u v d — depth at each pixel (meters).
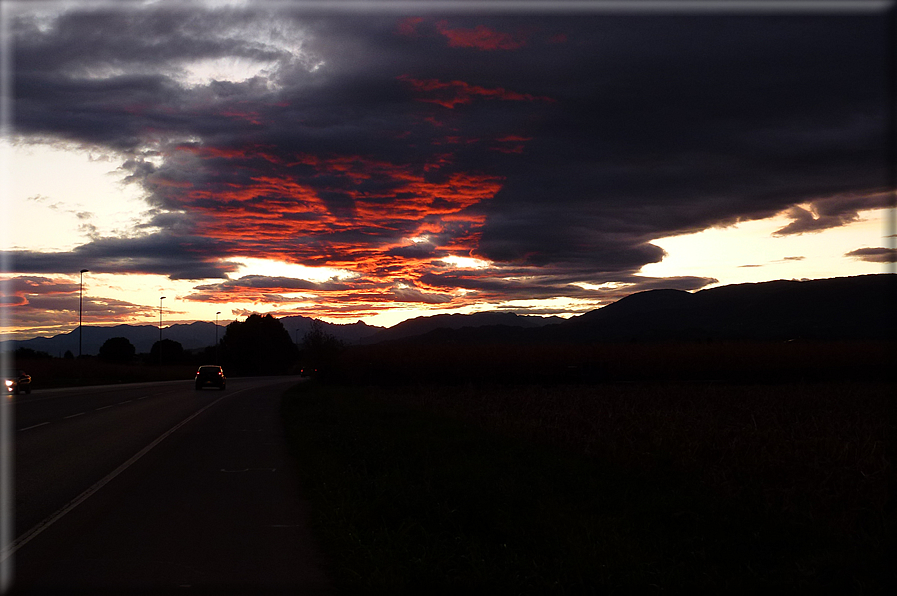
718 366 45.75
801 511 8.91
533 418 19.20
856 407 22.84
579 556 7.16
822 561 7.21
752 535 8.23
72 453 14.97
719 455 12.37
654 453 12.34
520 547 7.67
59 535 8.02
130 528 8.37
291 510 9.39
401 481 10.66
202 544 7.69
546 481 10.83
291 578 6.57
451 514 8.76
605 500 9.88
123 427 20.72
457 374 46.78
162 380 74.31
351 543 7.41
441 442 15.35
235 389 50.28
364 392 38.50
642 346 49.28
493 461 12.91
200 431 19.67
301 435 17.33
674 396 28.56
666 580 6.69
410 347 49.31
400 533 7.84
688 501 9.48
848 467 9.94
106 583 6.38
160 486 11.11
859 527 8.27
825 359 44.91
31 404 31.27
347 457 13.34
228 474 12.30
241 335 122.19
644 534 8.32
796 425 15.77
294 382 71.81
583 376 44.44
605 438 14.33
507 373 46.12
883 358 44.53
